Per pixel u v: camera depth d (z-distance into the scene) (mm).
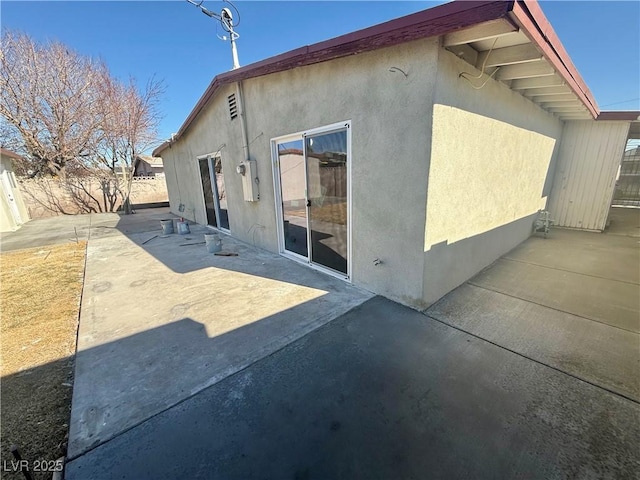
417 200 2783
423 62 2451
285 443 1558
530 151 4977
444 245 3148
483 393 1892
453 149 2869
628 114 5887
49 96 13492
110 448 1541
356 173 3369
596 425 1623
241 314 3094
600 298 3266
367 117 3078
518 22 1861
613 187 6461
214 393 1950
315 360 2281
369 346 2449
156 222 10234
